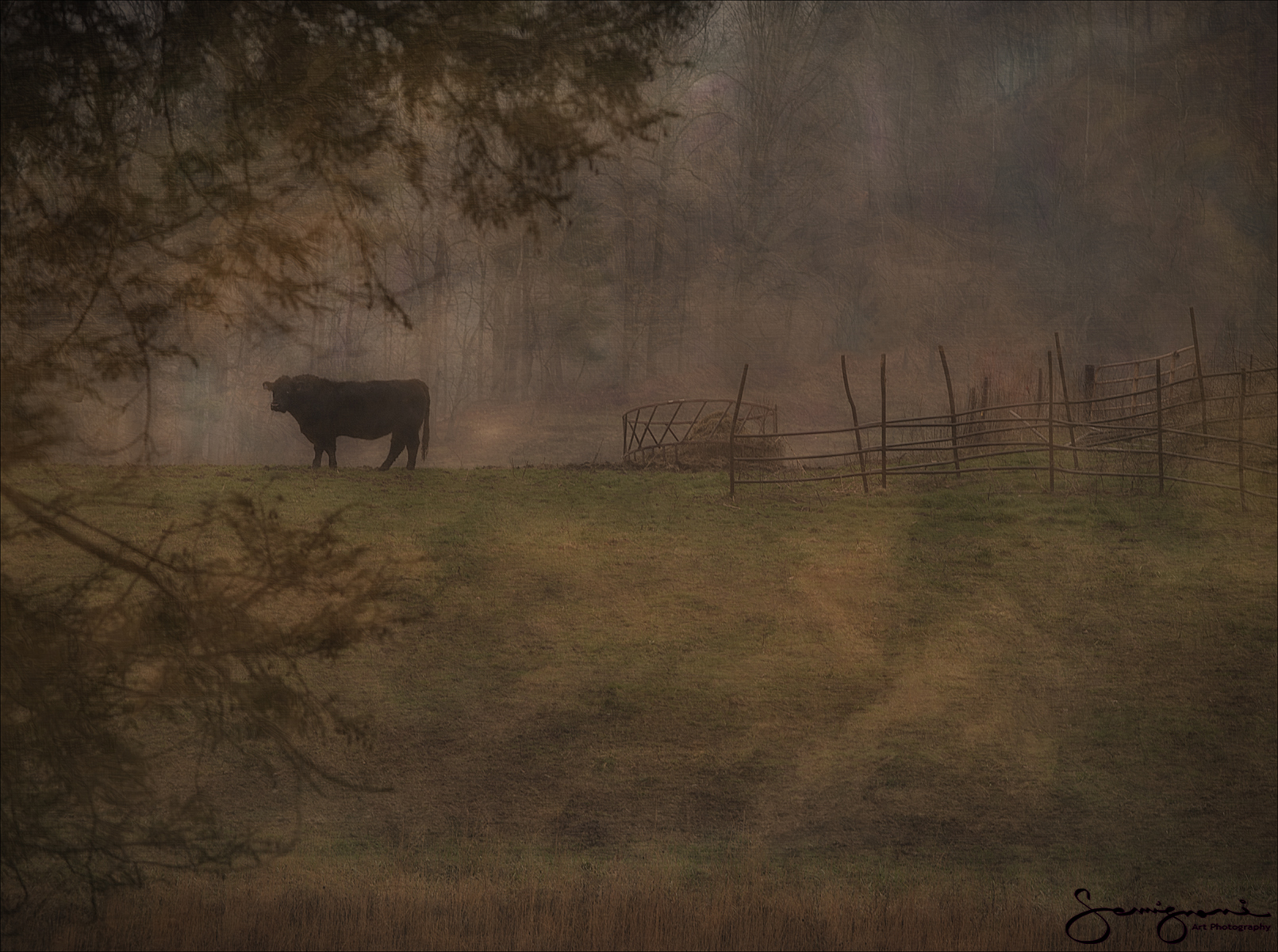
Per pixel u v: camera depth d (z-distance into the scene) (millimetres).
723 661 13516
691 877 8711
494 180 5492
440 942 6711
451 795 10523
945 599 15219
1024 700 12461
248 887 7824
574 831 9859
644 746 11547
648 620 14617
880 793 10633
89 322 5207
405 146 5363
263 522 5418
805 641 14039
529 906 7508
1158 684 12750
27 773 5242
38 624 4977
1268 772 10930
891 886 8398
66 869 7055
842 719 12117
